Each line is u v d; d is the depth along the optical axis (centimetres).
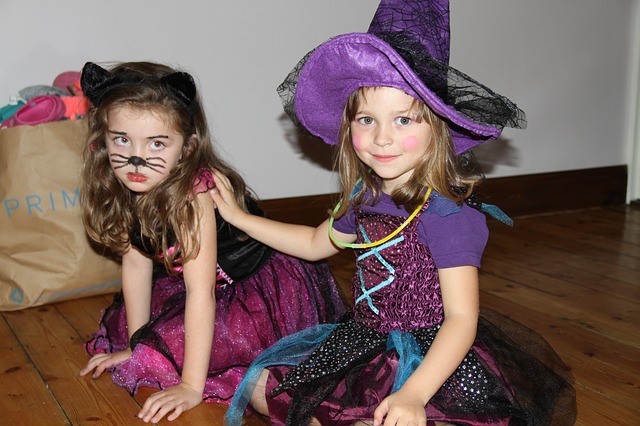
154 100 137
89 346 169
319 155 257
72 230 195
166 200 140
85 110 198
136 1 221
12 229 192
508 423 125
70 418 138
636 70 314
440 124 124
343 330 139
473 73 280
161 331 151
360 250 136
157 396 140
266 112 246
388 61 117
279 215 254
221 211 149
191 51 231
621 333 183
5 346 171
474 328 122
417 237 130
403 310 132
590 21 300
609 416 141
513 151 296
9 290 193
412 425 112
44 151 191
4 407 142
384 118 121
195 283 143
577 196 314
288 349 143
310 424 129
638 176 324
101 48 220
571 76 301
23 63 213
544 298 208
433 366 118
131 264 158
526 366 135
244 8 236
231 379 150
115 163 140
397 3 125
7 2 208
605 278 226
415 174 126
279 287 162
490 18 278
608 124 316
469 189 128
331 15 250
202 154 147
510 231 281
